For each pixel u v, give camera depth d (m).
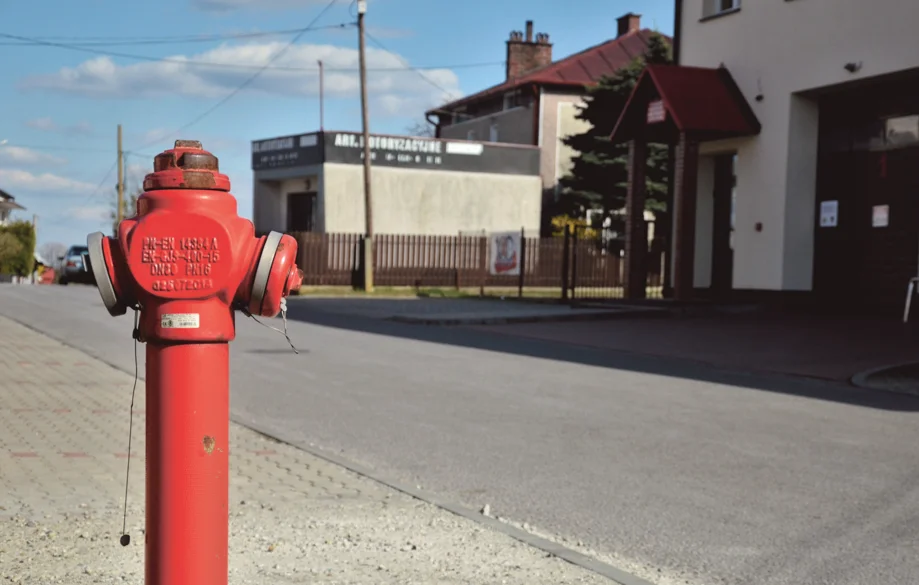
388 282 33.91
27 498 5.32
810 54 18.91
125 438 7.20
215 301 2.49
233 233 2.47
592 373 11.64
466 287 34.84
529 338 15.99
